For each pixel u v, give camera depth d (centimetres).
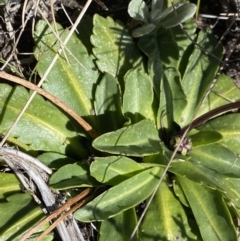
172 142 19
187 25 21
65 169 18
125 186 18
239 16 22
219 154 19
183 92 19
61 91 19
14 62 20
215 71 20
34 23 20
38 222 17
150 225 18
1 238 17
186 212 19
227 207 18
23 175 18
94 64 19
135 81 19
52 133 19
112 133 17
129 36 20
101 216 17
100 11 22
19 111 18
